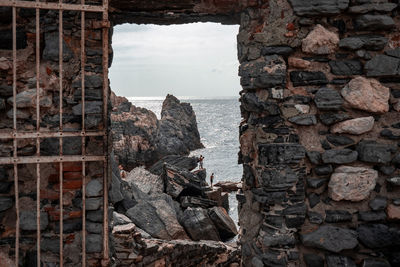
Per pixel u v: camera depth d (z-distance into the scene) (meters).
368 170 3.54
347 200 3.56
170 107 43.44
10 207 3.40
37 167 3.29
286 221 3.53
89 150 3.50
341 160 3.54
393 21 3.49
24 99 3.37
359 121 3.53
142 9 4.02
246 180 3.93
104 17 3.43
